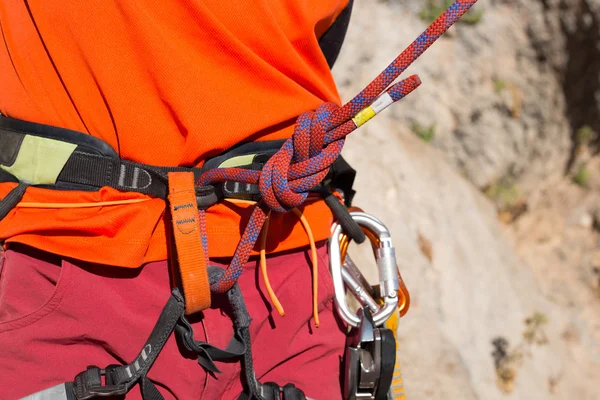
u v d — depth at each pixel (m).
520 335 3.62
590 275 4.53
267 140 1.35
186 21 1.26
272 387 1.35
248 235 1.25
